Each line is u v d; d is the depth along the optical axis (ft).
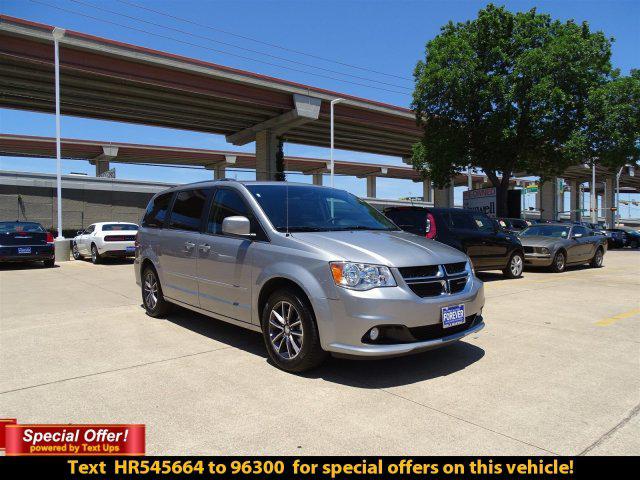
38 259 44.04
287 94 111.04
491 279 36.99
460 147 86.53
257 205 16.02
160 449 9.68
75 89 94.32
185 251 18.61
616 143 82.28
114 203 108.27
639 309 24.32
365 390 12.76
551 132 81.00
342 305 12.77
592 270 46.09
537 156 87.71
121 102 104.42
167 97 100.83
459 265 14.92
